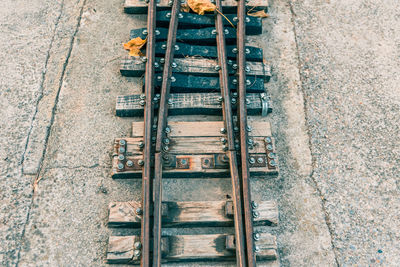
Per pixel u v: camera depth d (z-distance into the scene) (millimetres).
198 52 3992
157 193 3049
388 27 4547
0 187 3438
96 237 3246
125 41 4223
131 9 4332
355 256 3283
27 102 3863
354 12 4621
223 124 3678
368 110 3988
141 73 3961
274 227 3354
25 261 3141
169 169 3414
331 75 4160
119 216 3225
